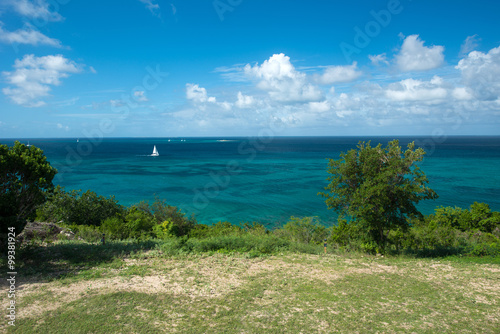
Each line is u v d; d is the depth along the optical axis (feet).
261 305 31.76
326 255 55.31
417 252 61.82
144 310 29.91
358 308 31.32
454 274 43.68
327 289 36.65
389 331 26.89
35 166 44.34
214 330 26.35
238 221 125.18
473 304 32.81
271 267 46.32
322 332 26.48
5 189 43.19
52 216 78.02
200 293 34.83
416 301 33.45
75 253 47.70
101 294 33.09
